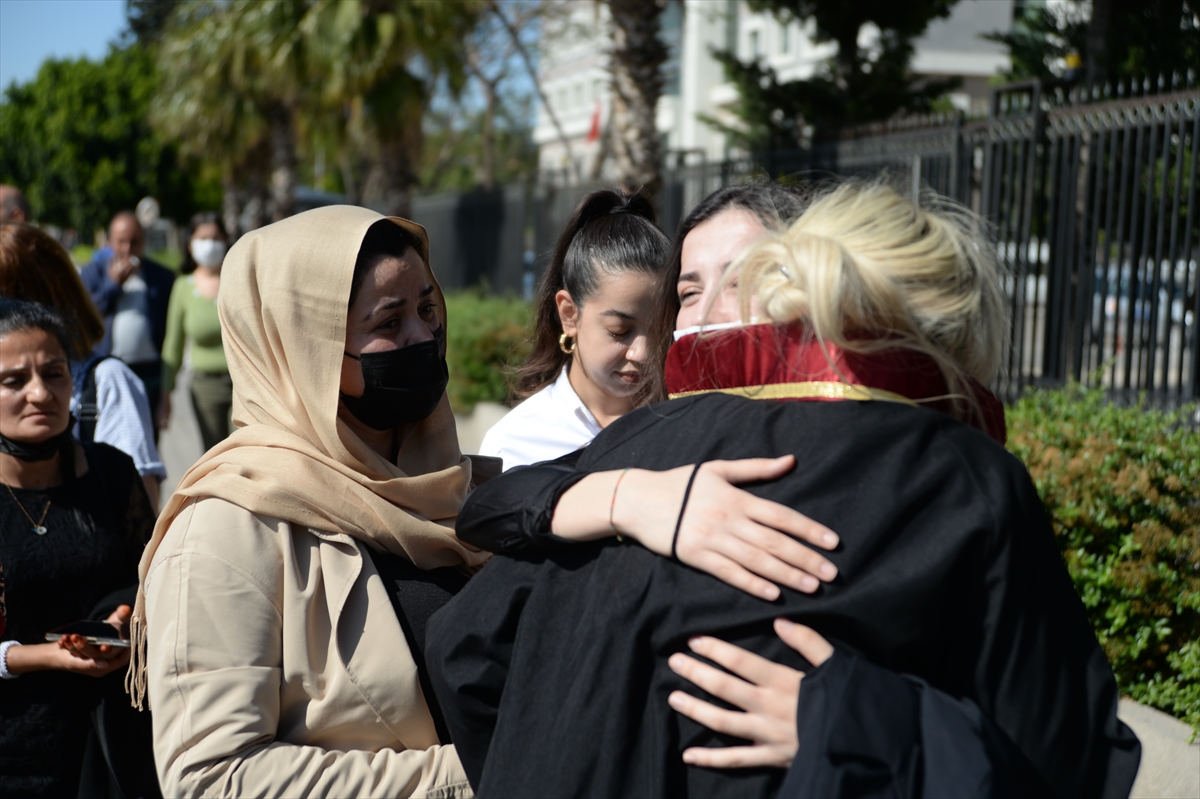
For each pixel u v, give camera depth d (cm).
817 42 1080
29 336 222
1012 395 591
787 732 107
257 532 162
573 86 3394
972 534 106
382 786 151
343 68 1352
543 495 127
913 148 666
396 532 170
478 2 1455
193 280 611
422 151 1631
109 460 242
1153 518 350
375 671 159
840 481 111
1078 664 108
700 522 113
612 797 112
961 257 119
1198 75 711
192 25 1794
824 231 120
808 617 107
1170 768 285
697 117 1184
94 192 3722
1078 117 559
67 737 213
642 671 114
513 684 123
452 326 952
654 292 250
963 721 101
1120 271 540
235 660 154
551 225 1221
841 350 116
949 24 1762
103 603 221
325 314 172
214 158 2012
